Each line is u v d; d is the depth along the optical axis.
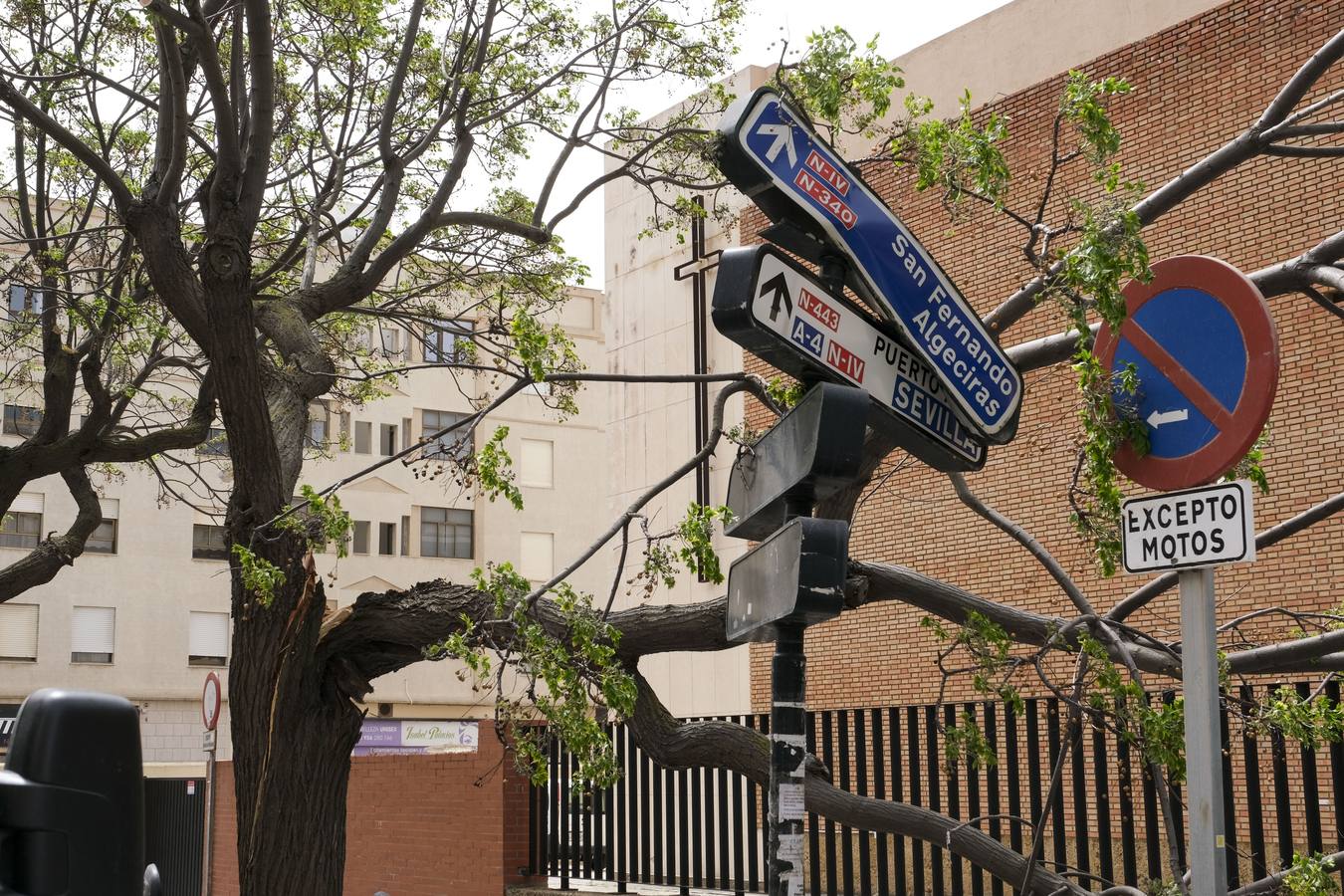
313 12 11.37
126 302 12.33
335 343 13.58
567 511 51.94
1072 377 16.20
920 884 9.53
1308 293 6.24
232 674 8.37
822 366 3.86
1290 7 15.93
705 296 24.92
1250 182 16.22
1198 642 4.11
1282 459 15.73
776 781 3.77
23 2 11.59
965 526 18.81
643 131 12.38
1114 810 13.60
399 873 13.48
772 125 3.78
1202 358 4.28
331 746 8.48
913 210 19.00
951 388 4.16
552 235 10.61
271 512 8.25
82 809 1.77
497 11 10.64
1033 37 20.05
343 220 12.45
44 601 43.47
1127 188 5.30
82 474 13.65
